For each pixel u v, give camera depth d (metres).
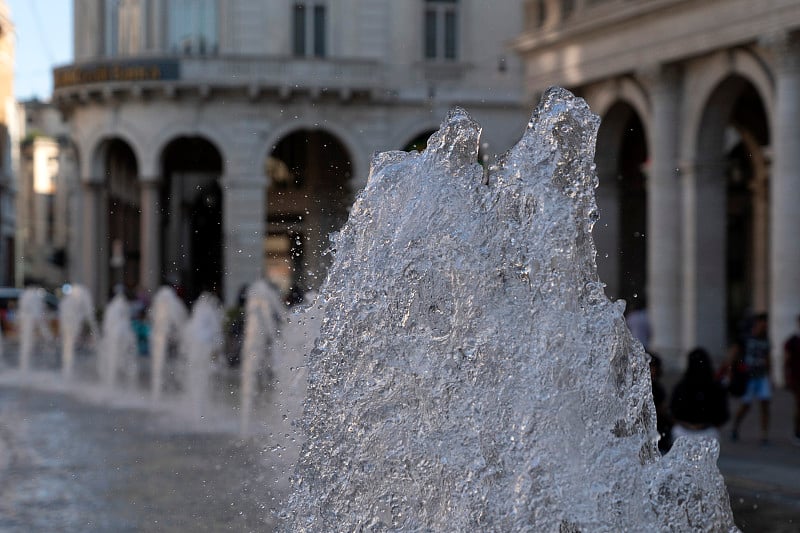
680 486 4.82
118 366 22.62
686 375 10.23
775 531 8.32
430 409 4.96
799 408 13.84
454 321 5.03
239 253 34.47
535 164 5.11
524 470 4.71
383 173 5.35
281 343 7.31
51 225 79.31
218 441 11.93
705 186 24.38
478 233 5.09
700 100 24.00
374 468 5.00
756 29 21.56
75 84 36.66
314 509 5.09
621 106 27.12
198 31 35.75
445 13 34.19
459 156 5.26
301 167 35.19
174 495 8.52
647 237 29.69
